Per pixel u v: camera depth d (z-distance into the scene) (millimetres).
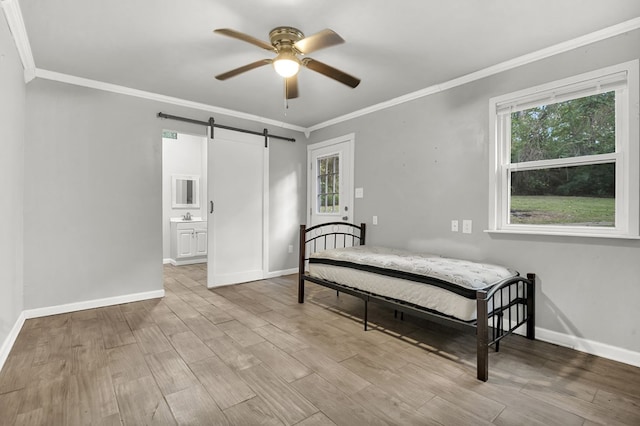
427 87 3352
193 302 3535
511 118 2855
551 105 2627
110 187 3393
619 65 2227
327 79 3174
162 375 2004
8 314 2322
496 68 2838
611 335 2273
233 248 4352
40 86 3021
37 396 1774
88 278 3273
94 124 3303
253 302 3553
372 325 2887
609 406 1713
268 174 4676
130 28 2305
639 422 1582
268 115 4449
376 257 2932
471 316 2078
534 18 2154
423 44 2508
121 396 1781
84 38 2441
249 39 2018
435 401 1756
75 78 3164
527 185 2760
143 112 3596
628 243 2215
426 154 3422
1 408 1669
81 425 1549
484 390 1862
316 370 2082
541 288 2602
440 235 3291
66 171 3154
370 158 4039
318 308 3357
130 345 2428
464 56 2691
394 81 3211
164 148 6195
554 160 2572
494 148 2867
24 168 2939
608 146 2354
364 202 4113
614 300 2266
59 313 3113
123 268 3473
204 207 6605
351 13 2117
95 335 2609
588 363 2195
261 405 1712
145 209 3605
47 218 3059
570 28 2268
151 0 1986
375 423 1577
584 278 2393
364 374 2035
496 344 2354
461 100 3119
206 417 1613
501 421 1592
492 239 2893
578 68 2408
